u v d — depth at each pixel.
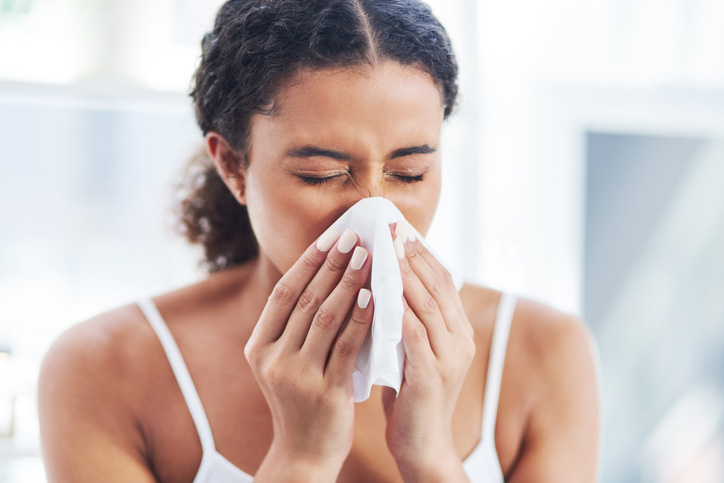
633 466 2.13
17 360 1.67
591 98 1.97
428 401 0.73
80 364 0.85
